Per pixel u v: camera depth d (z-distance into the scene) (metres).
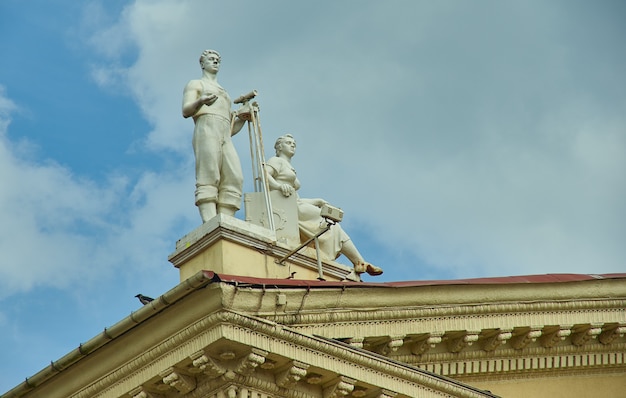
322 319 31.03
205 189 35.09
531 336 34.22
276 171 37.06
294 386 30.00
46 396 32.12
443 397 32.00
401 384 31.22
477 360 33.94
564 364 35.22
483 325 33.44
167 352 29.61
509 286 33.88
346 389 30.28
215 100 35.81
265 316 29.80
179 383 29.50
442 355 33.34
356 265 37.88
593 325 35.03
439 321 32.88
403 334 32.25
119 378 30.59
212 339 28.78
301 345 29.78
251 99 37.41
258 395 29.56
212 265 33.59
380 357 30.95
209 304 28.92
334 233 37.44
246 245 33.94
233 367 29.14
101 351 30.83
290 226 36.31
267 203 36.03
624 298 35.34
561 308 34.69
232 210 35.44
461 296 33.19
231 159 35.59
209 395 29.44
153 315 29.69
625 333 35.50
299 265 35.09
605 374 35.91
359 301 31.61
